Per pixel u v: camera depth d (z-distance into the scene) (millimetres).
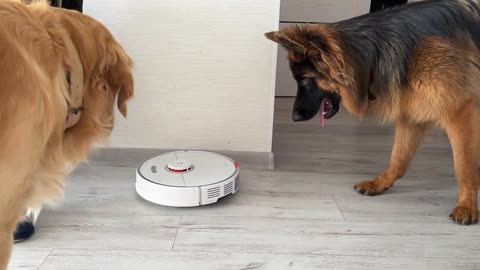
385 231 2025
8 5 1112
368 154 3045
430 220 2141
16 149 1061
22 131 1062
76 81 1234
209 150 2727
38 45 1122
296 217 2123
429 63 2088
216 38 2525
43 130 1112
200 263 1742
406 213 2201
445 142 3342
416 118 2230
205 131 2691
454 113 2127
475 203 2160
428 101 2125
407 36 2160
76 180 2443
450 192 2459
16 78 1048
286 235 1963
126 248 1830
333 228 2033
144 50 2529
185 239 1908
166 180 2225
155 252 1809
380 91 2242
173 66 2566
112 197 2271
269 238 1935
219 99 2635
